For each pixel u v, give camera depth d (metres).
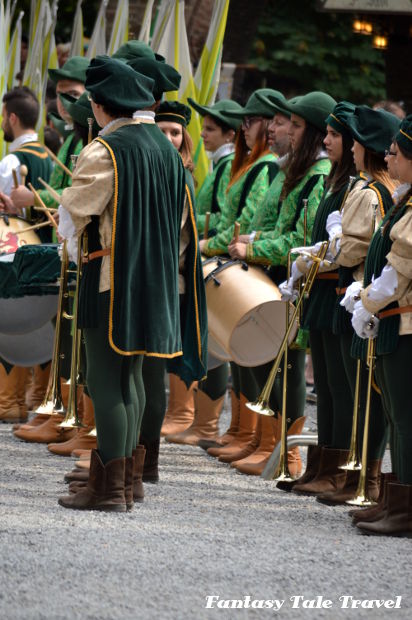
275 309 14.55
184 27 22.53
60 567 9.59
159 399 13.92
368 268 11.76
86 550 10.14
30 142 19.05
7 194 18.55
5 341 17.59
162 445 17.77
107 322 11.74
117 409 11.90
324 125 14.50
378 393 13.02
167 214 12.06
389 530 11.35
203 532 11.14
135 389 12.34
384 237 11.52
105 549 10.22
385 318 11.40
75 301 12.27
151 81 12.27
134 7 31.06
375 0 23.53
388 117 12.78
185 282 13.37
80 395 16.91
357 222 12.54
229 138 17.89
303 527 11.73
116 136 11.86
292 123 14.72
